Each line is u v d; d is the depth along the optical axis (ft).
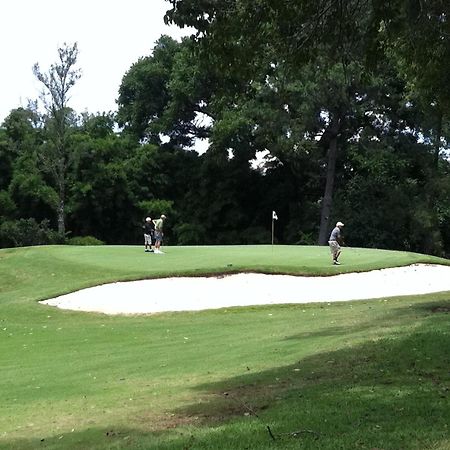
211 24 28.96
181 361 37.81
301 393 25.90
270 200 192.65
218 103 34.47
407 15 31.01
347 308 58.59
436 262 85.25
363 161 165.48
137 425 23.35
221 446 19.03
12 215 182.09
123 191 185.06
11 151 190.08
